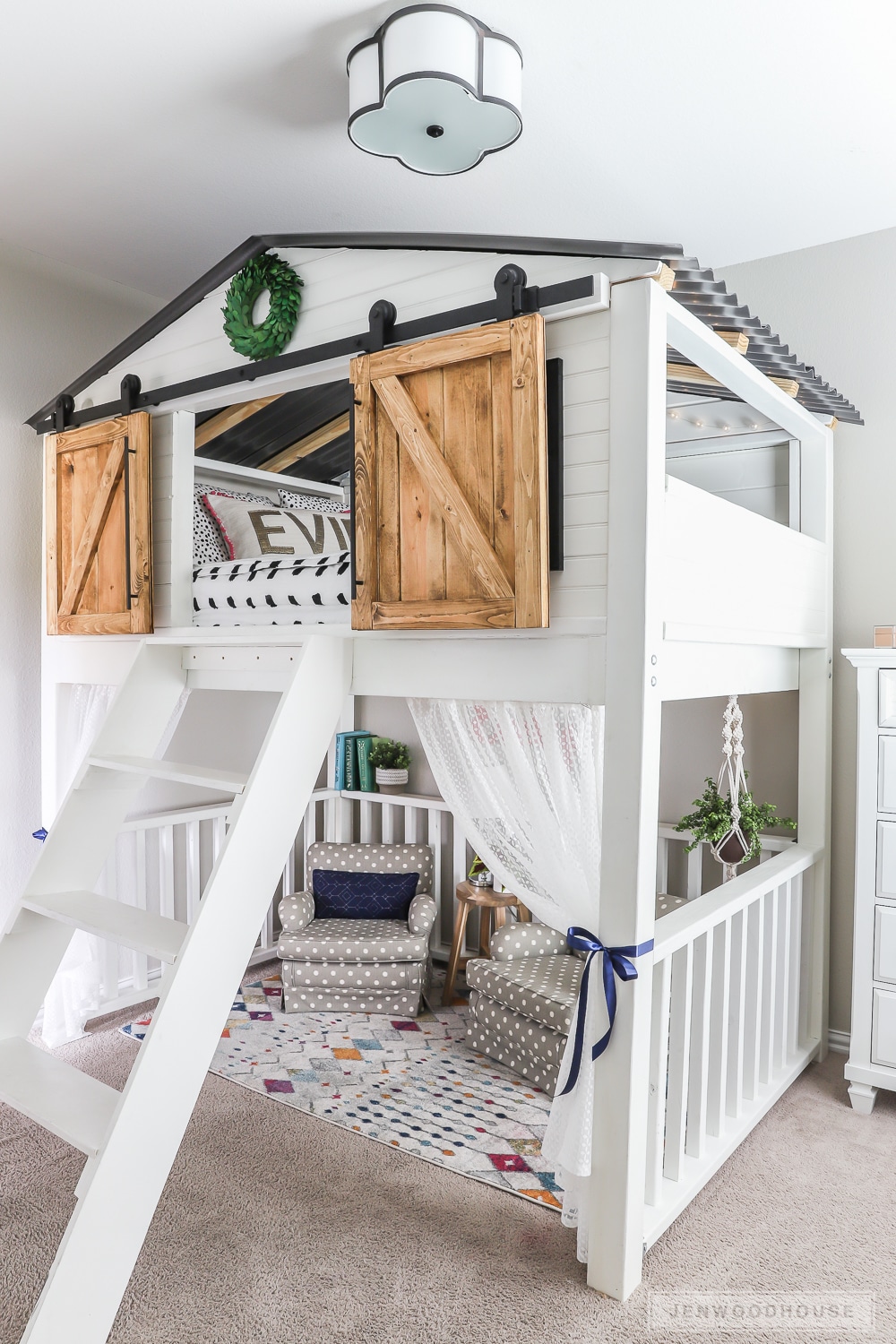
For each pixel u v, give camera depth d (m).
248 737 4.26
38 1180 2.46
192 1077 1.98
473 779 2.49
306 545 3.46
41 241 3.38
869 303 3.33
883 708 2.86
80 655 3.24
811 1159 2.64
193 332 2.88
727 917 2.47
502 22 2.15
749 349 2.50
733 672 2.62
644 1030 2.04
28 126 2.61
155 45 2.25
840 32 2.17
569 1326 1.94
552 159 2.78
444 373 2.15
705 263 3.60
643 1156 2.05
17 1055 2.27
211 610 2.85
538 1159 2.60
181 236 3.33
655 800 2.02
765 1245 2.24
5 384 3.38
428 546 2.18
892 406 3.31
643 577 1.93
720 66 2.31
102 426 3.01
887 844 2.86
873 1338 1.92
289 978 3.63
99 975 3.43
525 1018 3.12
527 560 1.97
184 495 2.94
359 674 2.43
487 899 3.68
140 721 2.67
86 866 2.54
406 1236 2.24
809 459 3.36
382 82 2.15
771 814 3.27
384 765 4.48
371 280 2.41
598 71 2.34
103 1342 1.79
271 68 2.34
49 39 2.23
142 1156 1.87
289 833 2.25
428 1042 3.40
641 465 1.92
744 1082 2.81
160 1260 2.14
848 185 2.93
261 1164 2.56
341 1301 2.01
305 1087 3.02
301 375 2.53
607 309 1.98
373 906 3.89
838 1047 3.45
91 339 3.68
